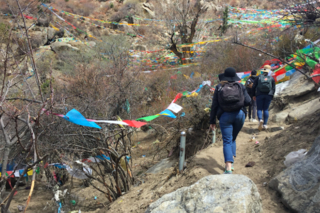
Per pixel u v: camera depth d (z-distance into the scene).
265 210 2.99
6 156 3.31
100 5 41.53
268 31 13.76
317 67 4.88
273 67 7.92
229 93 3.70
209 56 16.12
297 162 3.31
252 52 12.80
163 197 3.25
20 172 4.96
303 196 2.84
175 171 4.75
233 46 14.28
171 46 21.66
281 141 4.50
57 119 4.80
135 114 6.49
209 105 7.33
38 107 4.55
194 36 23.11
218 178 3.05
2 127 3.35
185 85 12.39
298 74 9.50
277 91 9.40
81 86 5.67
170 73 14.63
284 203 2.96
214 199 2.83
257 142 5.16
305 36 9.21
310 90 8.24
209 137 6.38
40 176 7.73
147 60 19.56
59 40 23.84
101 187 7.20
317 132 4.16
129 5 38.59
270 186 3.33
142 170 7.78
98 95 5.68
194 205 2.87
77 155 5.65
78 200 6.52
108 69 6.20
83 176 5.75
